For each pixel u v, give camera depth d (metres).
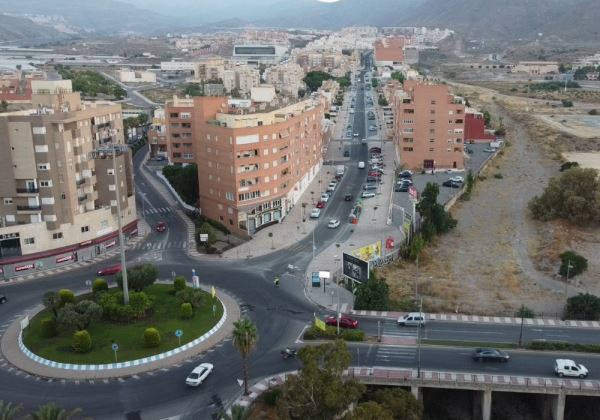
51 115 116.69
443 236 142.25
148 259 125.94
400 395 68.44
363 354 84.31
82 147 124.94
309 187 181.12
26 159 116.19
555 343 85.31
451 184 178.62
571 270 114.00
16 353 86.94
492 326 93.56
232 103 160.12
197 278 107.00
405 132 198.38
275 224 147.50
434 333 91.00
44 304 97.00
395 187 178.75
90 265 123.19
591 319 95.56
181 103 192.88
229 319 96.88
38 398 75.56
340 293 107.44
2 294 108.88
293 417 62.59
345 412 61.50
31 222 119.38
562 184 152.75
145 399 75.12
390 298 106.06
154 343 85.69
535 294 110.06
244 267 120.56
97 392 76.75
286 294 107.19
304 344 88.19
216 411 72.56
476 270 121.94
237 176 137.12
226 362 83.75
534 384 75.19
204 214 151.88
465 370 79.38
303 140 171.62
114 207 131.75
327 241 134.62
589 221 147.38
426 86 193.62
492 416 78.88
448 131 196.62
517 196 175.12
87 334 84.38
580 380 76.44
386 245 128.25
